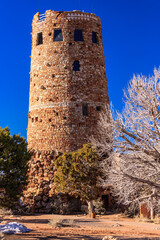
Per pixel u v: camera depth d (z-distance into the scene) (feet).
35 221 78.59
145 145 60.03
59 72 133.80
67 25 140.26
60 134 126.00
